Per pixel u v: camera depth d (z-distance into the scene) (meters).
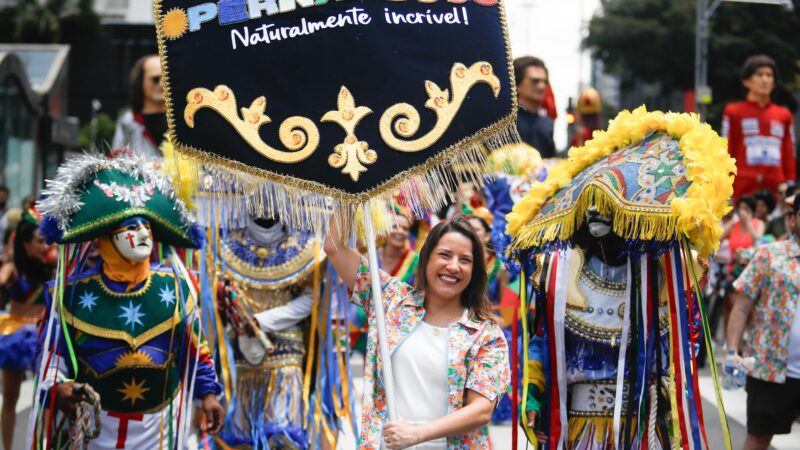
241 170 4.44
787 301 6.85
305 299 6.70
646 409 4.98
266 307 6.66
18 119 24.27
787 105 30.38
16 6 60.97
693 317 5.30
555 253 5.13
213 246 6.60
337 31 4.48
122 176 5.29
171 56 4.45
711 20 40.50
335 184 4.43
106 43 63.72
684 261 4.95
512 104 4.59
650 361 4.98
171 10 4.46
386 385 4.26
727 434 4.77
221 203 5.96
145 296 5.32
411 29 4.52
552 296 5.07
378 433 4.39
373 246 4.40
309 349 6.70
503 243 8.81
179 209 5.42
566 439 5.07
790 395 6.89
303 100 4.45
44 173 26.14
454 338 4.45
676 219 4.76
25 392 10.77
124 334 5.25
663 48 41.94
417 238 10.09
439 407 4.40
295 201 4.48
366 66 4.47
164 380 5.36
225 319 6.55
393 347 4.46
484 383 4.40
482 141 4.54
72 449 5.17
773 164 12.73
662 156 4.94
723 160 4.86
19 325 7.77
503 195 8.94
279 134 4.44
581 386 5.12
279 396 6.59
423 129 4.48
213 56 4.45
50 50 30.08
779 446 8.29
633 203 4.82
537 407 5.16
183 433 5.42
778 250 6.91
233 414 6.56
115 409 5.29
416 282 4.58
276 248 6.67
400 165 4.46
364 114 4.46
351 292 4.61
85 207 5.18
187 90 4.44
